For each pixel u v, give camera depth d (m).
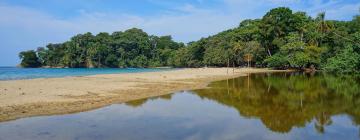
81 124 13.72
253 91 27.58
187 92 26.73
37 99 20.23
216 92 26.88
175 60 141.50
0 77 55.78
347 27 86.94
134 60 156.62
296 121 14.48
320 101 20.86
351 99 21.67
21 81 36.59
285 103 20.09
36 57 155.00
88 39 152.12
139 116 15.66
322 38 80.44
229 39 110.69
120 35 166.62
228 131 12.56
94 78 43.97
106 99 21.56
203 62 118.81
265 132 12.43
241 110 17.47
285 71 72.62
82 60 148.38
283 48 79.31
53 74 71.00
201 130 12.71
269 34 87.50
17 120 14.48
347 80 39.66
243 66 103.75
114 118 15.09
